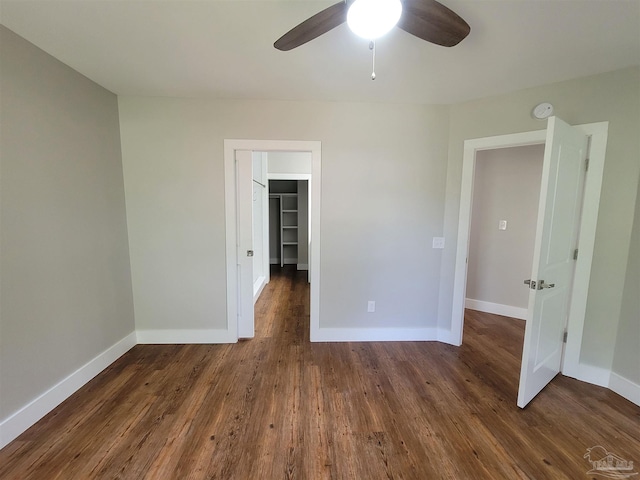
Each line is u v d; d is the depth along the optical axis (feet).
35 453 5.17
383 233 9.31
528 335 6.20
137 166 8.65
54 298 6.33
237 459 5.10
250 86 7.72
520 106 7.83
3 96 5.25
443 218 9.31
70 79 6.71
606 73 6.73
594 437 5.64
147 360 8.32
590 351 7.30
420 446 5.41
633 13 4.71
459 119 8.79
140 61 6.45
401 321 9.70
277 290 15.35
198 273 9.18
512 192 11.48
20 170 5.57
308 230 18.15
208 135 8.68
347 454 5.22
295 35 4.37
